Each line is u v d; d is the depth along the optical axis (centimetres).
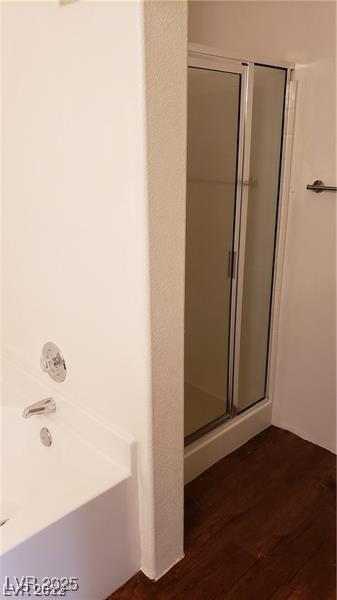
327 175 182
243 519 173
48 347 160
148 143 103
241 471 200
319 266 193
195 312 195
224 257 198
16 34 127
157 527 142
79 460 148
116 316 126
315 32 170
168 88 104
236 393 216
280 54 181
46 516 121
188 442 195
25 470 176
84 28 107
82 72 111
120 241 117
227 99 174
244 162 184
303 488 190
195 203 181
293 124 186
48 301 154
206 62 159
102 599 142
